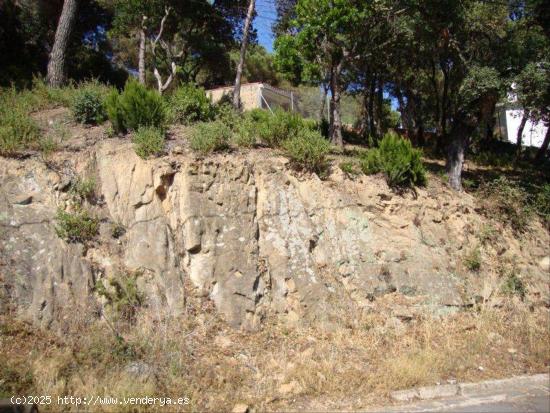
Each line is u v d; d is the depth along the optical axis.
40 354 5.84
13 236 6.85
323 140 9.38
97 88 10.72
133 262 7.31
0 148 7.60
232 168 8.41
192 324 7.00
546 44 11.31
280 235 8.30
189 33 17.23
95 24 17.81
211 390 5.90
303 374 6.36
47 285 6.60
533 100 10.52
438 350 7.45
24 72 14.16
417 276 8.80
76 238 7.13
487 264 9.84
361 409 5.80
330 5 11.12
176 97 10.48
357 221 9.01
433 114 22.44
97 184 7.88
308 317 7.73
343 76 18.36
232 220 8.02
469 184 12.09
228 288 7.48
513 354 7.81
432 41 12.06
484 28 11.54
